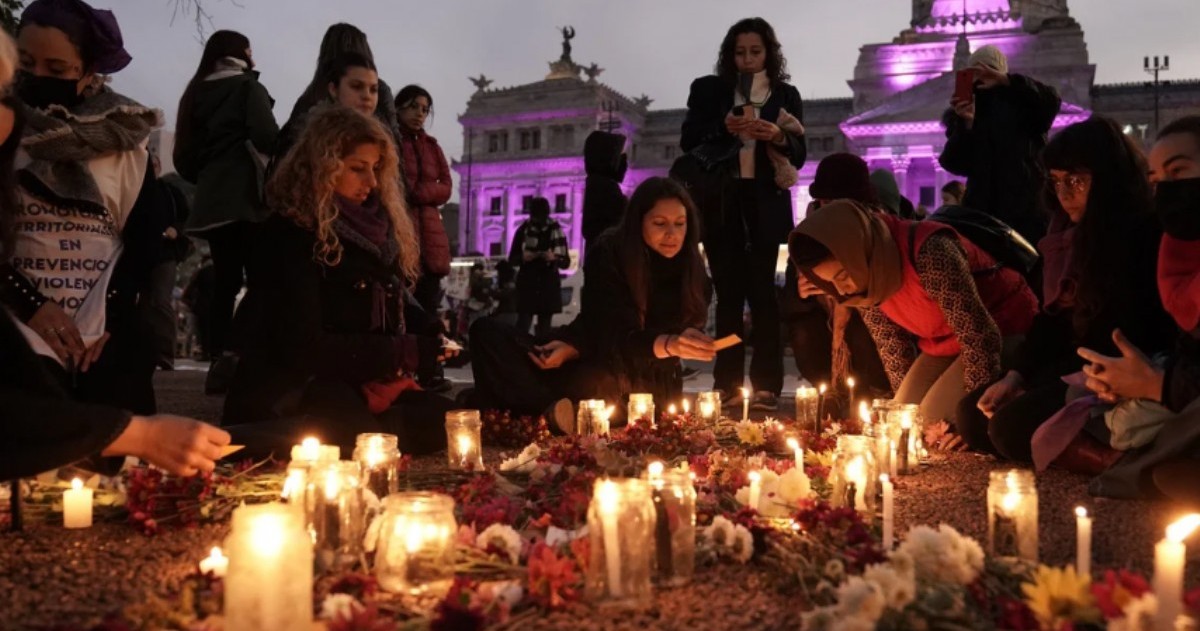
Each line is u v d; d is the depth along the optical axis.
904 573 2.09
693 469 3.58
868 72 54.56
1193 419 3.17
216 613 2.04
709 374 13.63
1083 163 3.92
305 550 1.80
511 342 5.15
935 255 4.57
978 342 4.56
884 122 51.81
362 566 2.40
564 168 66.00
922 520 3.11
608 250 5.38
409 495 2.26
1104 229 3.91
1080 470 3.92
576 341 5.42
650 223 5.31
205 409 6.73
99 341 3.96
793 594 2.27
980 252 4.95
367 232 4.45
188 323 17.11
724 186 6.91
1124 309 3.93
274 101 6.55
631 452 4.22
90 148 4.00
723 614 2.14
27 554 2.63
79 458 2.37
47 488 3.17
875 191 6.22
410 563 2.18
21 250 3.88
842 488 3.03
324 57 6.11
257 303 4.34
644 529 2.17
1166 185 3.35
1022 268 5.17
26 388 2.43
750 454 4.41
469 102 69.12
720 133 7.09
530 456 3.95
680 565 2.33
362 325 4.47
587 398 5.20
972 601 2.06
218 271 7.10
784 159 6.85
